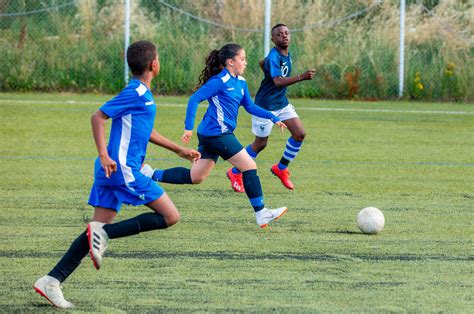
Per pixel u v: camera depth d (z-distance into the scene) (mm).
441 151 22703
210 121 13227
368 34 37938
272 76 16531
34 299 9344
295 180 17859
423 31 38719
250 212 14445
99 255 8875
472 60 37969
